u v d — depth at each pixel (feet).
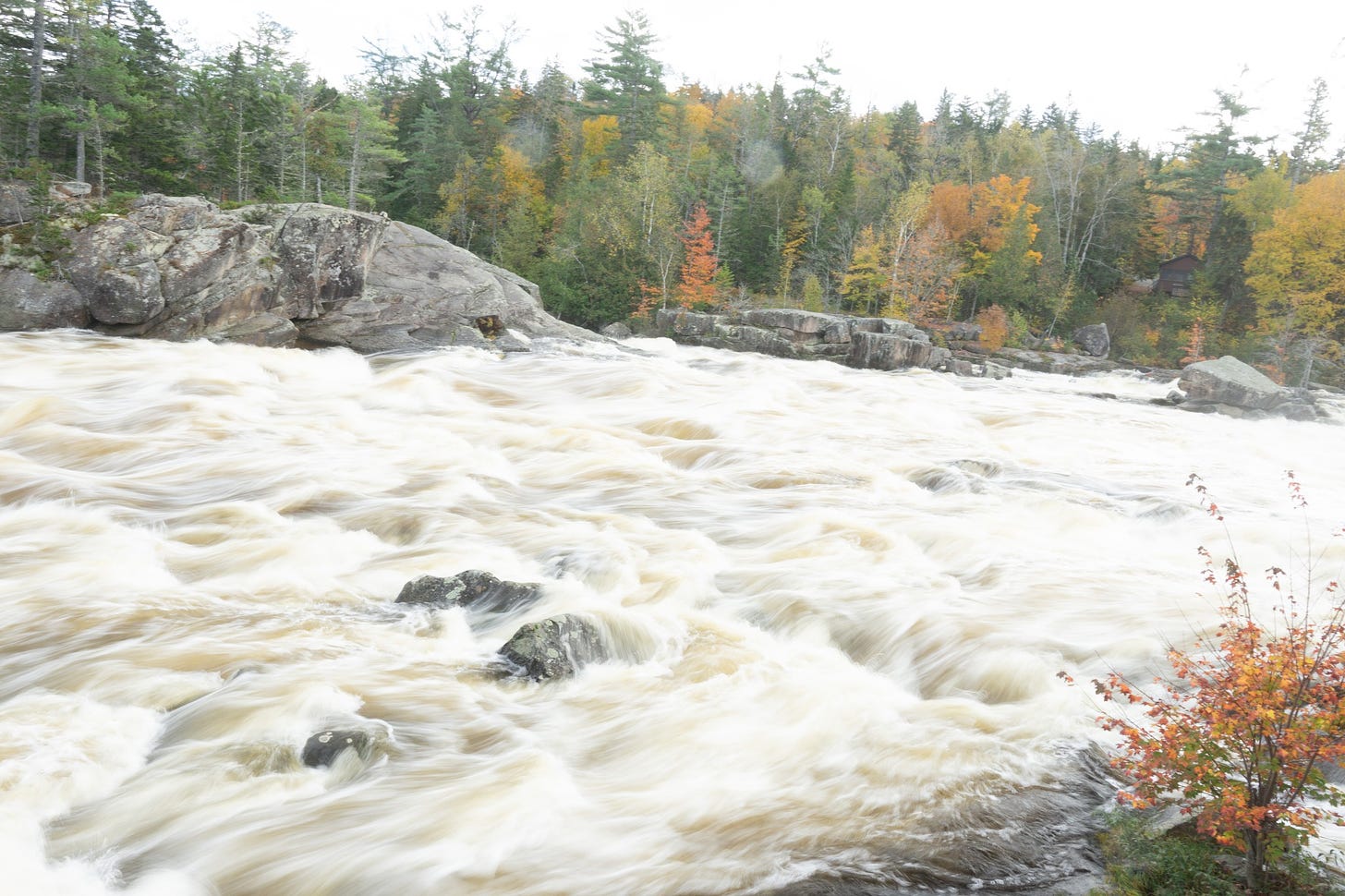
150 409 65.77
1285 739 19.76
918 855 21.27
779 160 325.01
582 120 362.12
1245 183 296.71
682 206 295.69
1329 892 19.40
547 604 33.32
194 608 32.37
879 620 35.35
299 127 264.72
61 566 35.58
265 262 96.48
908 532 47.37
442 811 21.76
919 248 247.09
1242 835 21.15
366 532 43.01
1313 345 221.25
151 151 205.77
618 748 25.26
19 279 84.69
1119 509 54.80
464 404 81.87
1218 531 51.47
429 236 121.19
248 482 49.93
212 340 92.38
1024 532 49.62
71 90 198.90
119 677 26.96
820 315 159.63
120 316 86.84
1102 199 308.81
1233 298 271.90
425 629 31.83
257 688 26.32
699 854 20.99
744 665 30.96
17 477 47.52
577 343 118.93
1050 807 23.65
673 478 57.62
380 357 100.37
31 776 21.86
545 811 22.11
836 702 28.78
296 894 19.10
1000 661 31.71
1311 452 93.25
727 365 123.44
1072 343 259.39
